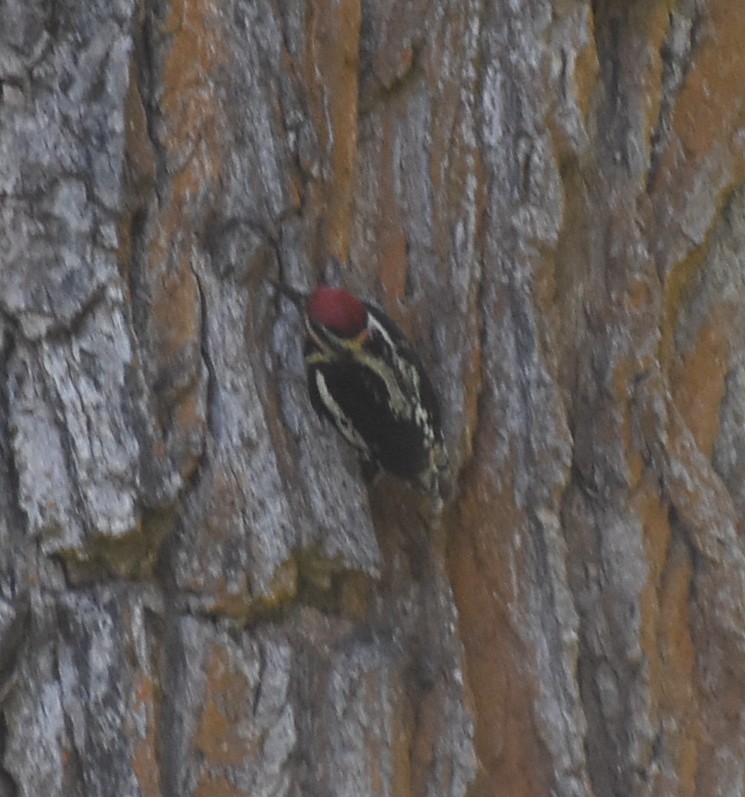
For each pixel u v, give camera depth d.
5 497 7.09
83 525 7.11
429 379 8.87
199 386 7.71
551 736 8.88
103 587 7.25
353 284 9.03
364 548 8.19
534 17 9.34
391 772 8.02
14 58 7.56
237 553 7.55
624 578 9.48
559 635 8.98
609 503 9.55
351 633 8.21
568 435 9.19
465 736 8.51
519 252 9.19
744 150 10.16
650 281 9.70
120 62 7.74
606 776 9.34
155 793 7.16
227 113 8.20
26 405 7.21
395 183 9.27
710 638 9.73
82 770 7.04
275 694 7.62
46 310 7.32
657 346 9.70
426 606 8.71
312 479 8.15
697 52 10.10
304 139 8.71
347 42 8.96
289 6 8.73
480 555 9.05
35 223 7.41
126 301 7.51
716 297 10.30
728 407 10.30
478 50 9.34
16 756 6.96
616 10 9.95
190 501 7.57
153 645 7.32
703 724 9.66
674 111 10.07
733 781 9.59
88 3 7.77
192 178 7.98
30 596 7.03
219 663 7.46
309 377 8.31
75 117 7.62
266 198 8.40
